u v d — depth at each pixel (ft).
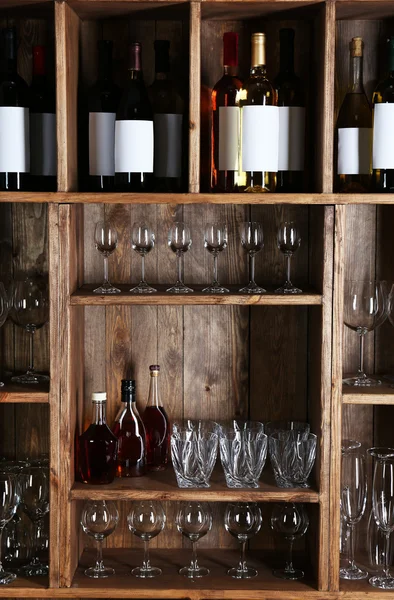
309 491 5.91
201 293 5.92
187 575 6.18
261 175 5.91
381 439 6.70
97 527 6.11
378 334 6.67
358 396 5.83
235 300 5.81
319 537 5.90
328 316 5.81
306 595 5.91
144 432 6.32
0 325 6.12
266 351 6.65
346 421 6.70
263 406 6.68
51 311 5.81
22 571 6.19
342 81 6.50
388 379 6.40
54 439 5.86
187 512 6.10
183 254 6.40
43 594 5.92
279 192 6.27
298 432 6.32
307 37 6.44
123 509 6.77
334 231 5.75
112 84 6.25
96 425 6.10
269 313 6.64
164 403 6.67
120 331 6.64
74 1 5.72
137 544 6.77
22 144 5.75
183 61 6.46
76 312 6.17
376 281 6.04
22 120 5.75
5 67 6.10
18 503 6.13
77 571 6.24
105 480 6.06
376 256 6.61
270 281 6.62
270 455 6.21
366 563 6.48
